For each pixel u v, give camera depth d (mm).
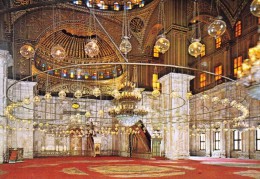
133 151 21250
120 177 9031
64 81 24719
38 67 22844
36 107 22266
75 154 23359
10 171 10953
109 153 24234
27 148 18844
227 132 20172
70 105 23453
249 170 11305
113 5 22234
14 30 19000
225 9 20547
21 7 7387
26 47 10141
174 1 18812
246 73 7258
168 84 18547
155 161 16531
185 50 18734
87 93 24156
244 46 19328
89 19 21625
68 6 20766
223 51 21297
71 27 21172
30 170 11352
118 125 21312
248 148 18500
